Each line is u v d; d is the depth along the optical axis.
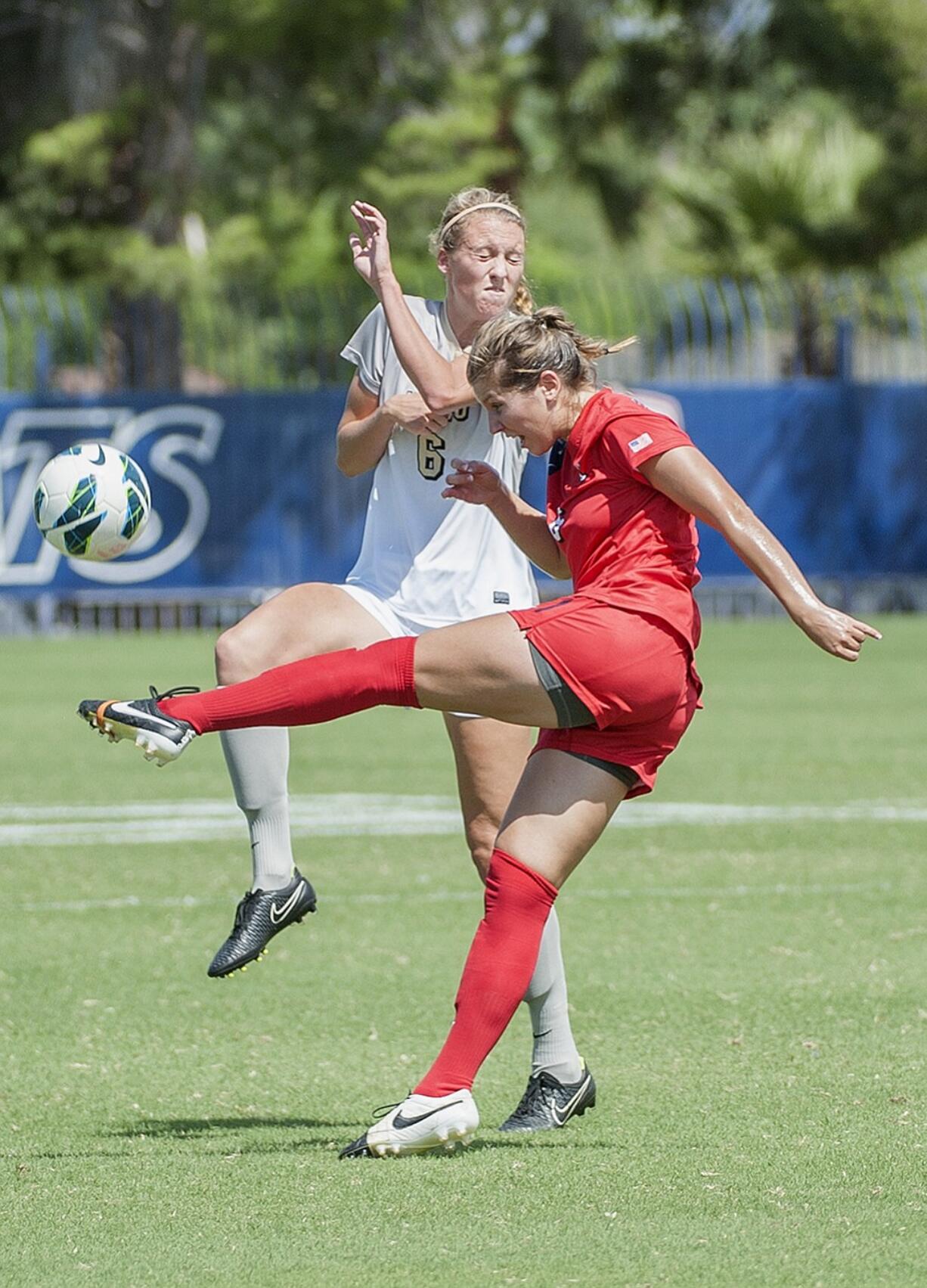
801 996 24.91
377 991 25.80
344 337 89.00
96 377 98.31
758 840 37.62
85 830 39.47
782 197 110.25
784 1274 14.48
